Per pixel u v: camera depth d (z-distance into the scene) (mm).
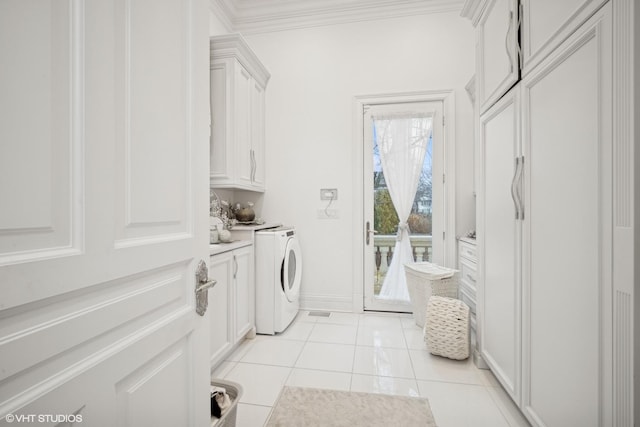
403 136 3166
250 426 1527
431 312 2248
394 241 3205
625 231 873
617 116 895
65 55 542
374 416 1598
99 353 606
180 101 867
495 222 1787
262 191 3318
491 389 1831
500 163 1719
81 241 559
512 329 1571
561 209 1173
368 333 2682
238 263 2346
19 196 469
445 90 3064
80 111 561
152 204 751
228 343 2166
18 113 471
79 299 561
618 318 900
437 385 1877
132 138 691
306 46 3303
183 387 884
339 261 3258
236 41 2584
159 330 767
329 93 3266
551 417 1247
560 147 1178
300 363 2162
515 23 1514
